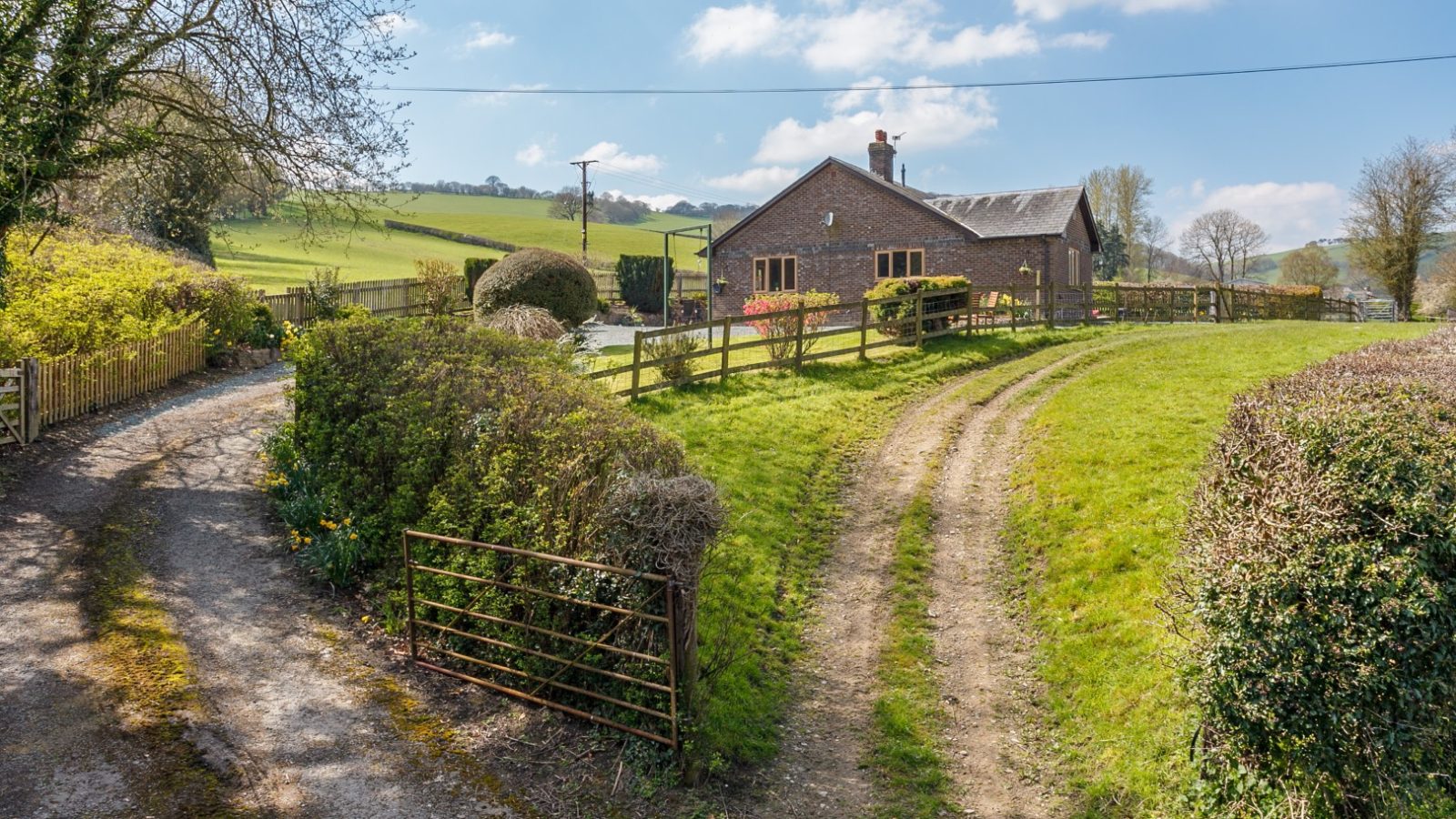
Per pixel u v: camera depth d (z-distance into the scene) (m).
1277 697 5.34
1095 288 27.00
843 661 7.94
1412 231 47.84
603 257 62.62
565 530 6.74
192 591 8.43
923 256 31.61
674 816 5.77
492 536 7.32
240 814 5.32
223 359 20.50
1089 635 7.85
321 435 10.19
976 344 19.44
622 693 6.50
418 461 8.48
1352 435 6.08
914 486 11.64
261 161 14.00
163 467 12.36
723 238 34.75
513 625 6.93
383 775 5.86
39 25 11.59
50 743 5.82
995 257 30.56
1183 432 11.72
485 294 23.39
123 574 8.66
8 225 12.82
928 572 9.48
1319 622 5.29
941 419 14.34
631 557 6.34
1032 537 9.80
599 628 6.63
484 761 6.12
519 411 8.22
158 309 19.45
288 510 10.04
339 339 10.99
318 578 8.88
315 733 6.26
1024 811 6.14
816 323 20.66
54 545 9.28
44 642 7.16
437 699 6.91
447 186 114.69
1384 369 9.23
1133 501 9.86
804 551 9.91
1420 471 5.69
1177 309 27.56
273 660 7.27
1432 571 5.33
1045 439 12.52
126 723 6.11
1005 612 8.64
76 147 12.88
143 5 12.41
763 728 6.89
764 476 11.50
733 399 14.74
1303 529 5.55
